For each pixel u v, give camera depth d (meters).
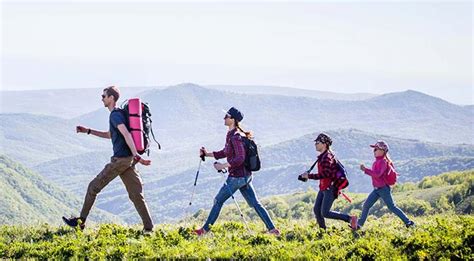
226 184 15.10
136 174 14.91
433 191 101.38
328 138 15.23
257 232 15.45
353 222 15.15
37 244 13.54
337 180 15.09
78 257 12.90
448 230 14.08
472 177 98.69
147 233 14.80
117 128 14.45
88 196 14.80
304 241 14.30
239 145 14.90
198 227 16.23
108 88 14.77
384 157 15.89
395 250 13.16
